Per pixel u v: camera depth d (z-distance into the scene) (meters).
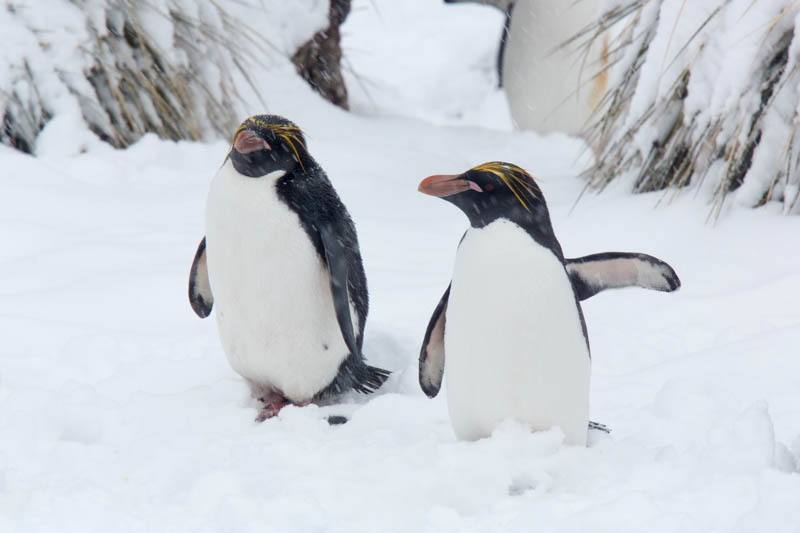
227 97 18.55
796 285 11.02
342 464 6.89
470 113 37.78
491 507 6.21
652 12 15.02
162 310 10.93
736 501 5.84
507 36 25.81
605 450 6.88
